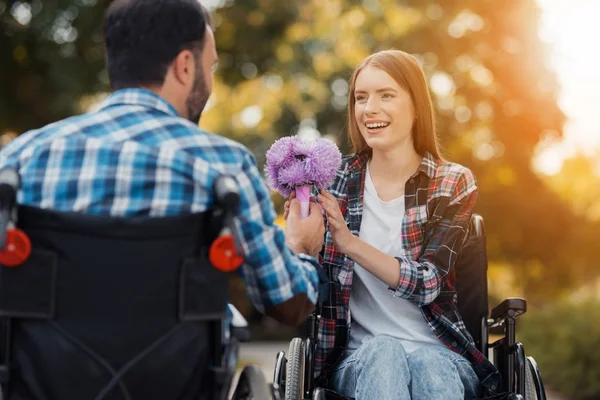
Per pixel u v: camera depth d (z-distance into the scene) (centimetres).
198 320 253
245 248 265
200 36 272
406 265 370
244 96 2258
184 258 250
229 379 260
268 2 1897
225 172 261
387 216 405
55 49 1459
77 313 244
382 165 412
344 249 368
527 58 2059
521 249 2233
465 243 412
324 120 2248
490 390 387
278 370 386
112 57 271
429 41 1953
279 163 359
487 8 2014
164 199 252
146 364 246
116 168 252
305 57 2045
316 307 396
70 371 243
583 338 967
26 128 1574
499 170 2169
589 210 2841
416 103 408
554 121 2092
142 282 246
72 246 243
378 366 353
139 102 266
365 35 2095
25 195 252
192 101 275
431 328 387
